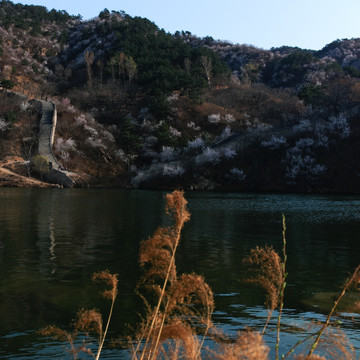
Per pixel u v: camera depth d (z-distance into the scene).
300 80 168.75
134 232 23.81
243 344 2.18
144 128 110.38
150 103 117.81
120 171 94.19
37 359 7.18
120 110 121.69
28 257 16.75
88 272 14.27
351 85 111.88
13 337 8.29
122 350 7.50
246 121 116.44
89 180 85.25
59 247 19.00
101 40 188.12
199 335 7.89
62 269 14.71
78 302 10.77
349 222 29.81
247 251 18.55
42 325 9.02
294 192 74.00
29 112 103.62
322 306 10.41
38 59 182.38
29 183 76.19
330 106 103.12
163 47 164.62
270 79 181.50
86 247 19.06
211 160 85.12
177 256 17.39
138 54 152.62
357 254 18.27
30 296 11.35
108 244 19.86
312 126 93.31
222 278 13.52
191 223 28.95
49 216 31.42
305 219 31.64
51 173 81.12
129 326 8.85
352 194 67.38
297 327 8.80
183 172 83.12
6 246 19.12
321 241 21.73
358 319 9.30
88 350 4.53
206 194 66.00
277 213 36.19
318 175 77.75
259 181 79.75
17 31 195.38
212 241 21.38
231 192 72.62
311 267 15.66
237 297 11.24
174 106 120.00
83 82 153.50
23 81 147.88
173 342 5.07
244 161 85.81
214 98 132.62
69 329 8.74
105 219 30.05
